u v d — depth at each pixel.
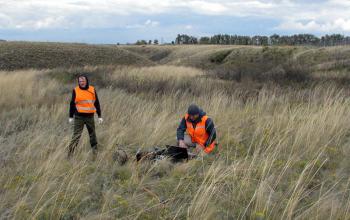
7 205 4.38
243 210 4.20
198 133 6.32
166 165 5.68
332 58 37.66
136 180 5.10
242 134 7.38
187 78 18.98
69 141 6.42
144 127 7.68
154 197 4.61
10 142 6.60
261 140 6.27
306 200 4.48
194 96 11.56
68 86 16.42
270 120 7.91
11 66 43.16
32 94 13.05
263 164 5.41
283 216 3.93
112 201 4.47
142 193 4.77
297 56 42.97
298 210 4.12
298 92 12.28
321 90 12.67
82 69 25.56
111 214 4.16
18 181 4.93
